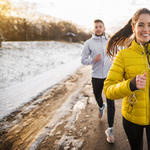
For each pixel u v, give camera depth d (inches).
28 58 429.7
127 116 47.0
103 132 91.5
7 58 382.6
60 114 118.1
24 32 1320.1
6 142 86.4
